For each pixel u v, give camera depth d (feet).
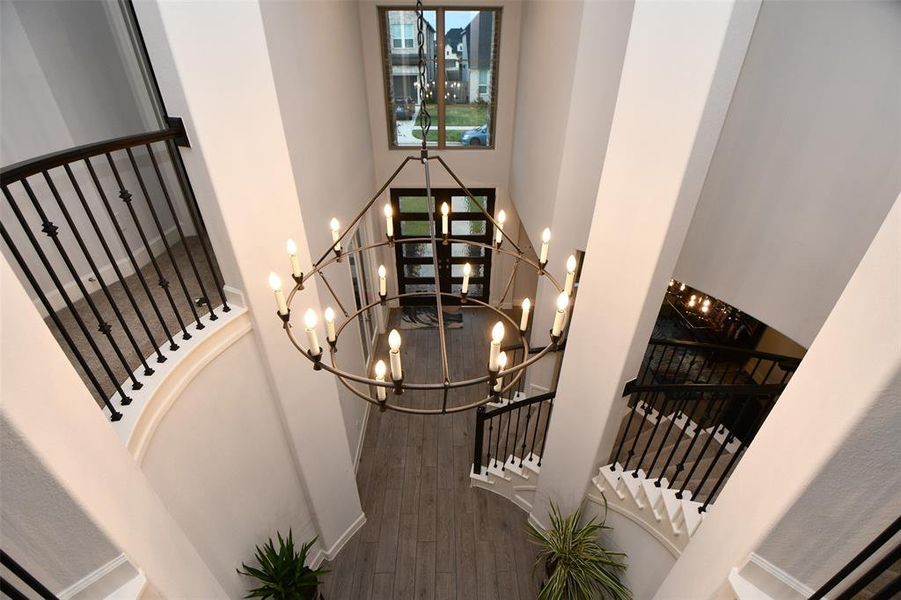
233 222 6.91
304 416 9.42
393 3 16.52
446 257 23.04
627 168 6.77
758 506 4.29
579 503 10.50
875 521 3.55
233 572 8.48
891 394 3.07
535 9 14.48
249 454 8.58
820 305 8.02
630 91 6.40
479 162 20.10
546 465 11.16
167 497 6.49
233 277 7.52
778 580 4.17
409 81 18.45
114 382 5.82
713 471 10.04
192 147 6.29
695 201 6.29
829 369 3.62
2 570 3.61
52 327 8.93
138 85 11.69
